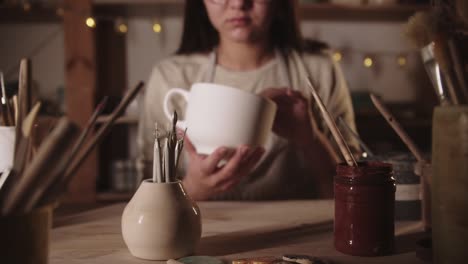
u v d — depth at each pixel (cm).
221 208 87
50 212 46
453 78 47
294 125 108
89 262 57
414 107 239
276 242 65
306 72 142
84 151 46
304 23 239
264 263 53
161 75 148
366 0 214
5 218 41
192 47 152
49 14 222
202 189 95
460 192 46
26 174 40
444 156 48
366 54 240
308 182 136
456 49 46
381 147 215
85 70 208
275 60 142
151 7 220
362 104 218
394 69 242
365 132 233
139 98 208
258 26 126
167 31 238
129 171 215
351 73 242
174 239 55
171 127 58
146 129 146
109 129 48
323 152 115
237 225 75
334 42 240
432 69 49
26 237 42
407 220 77
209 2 127
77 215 82
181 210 56
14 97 65
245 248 62
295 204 91
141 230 55
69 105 207
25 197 41
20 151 43
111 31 236
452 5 48
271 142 132
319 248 62
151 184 56
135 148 241
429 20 47
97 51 229
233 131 84
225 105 82
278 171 133
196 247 58
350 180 59
